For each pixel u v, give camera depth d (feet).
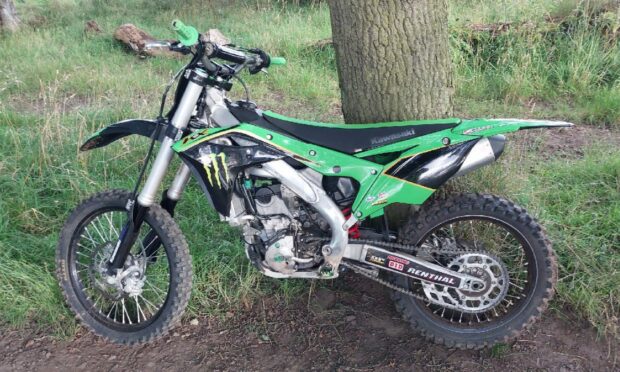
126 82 23.45
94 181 14.06
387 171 8.79
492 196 9.23
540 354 9.49
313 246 9.34
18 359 9.68
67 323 10.35
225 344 9.97
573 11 22.86
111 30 33.94
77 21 38.83
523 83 21.01
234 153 8.77
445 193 10.88
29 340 10.11
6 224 12.37
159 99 20.27
